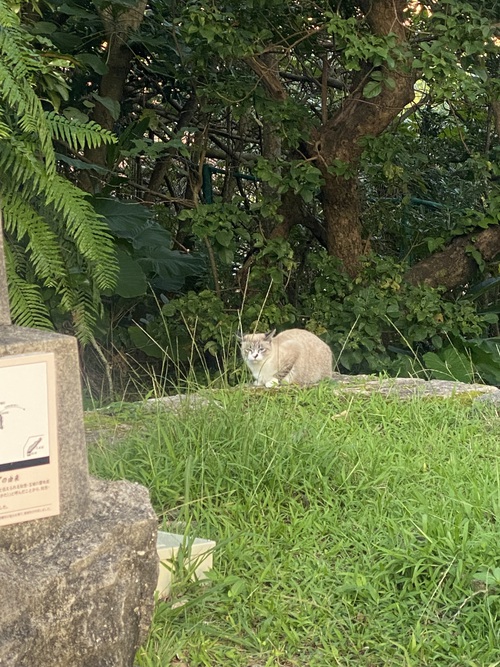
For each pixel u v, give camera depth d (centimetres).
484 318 421
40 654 143
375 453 246
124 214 402
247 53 380
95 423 273
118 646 154
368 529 212
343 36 370
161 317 419
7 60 237
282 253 407
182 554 194
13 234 282
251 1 379
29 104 238
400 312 408
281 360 342
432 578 188
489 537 196
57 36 424
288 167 412
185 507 210
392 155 408
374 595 188
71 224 264
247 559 201
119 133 516
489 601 177
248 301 415
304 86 481
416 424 278
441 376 391
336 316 408
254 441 241
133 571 157
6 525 147
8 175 253
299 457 238
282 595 192
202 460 233
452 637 176
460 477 233
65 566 147
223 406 273
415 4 414
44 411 148
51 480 150
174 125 533
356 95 406
